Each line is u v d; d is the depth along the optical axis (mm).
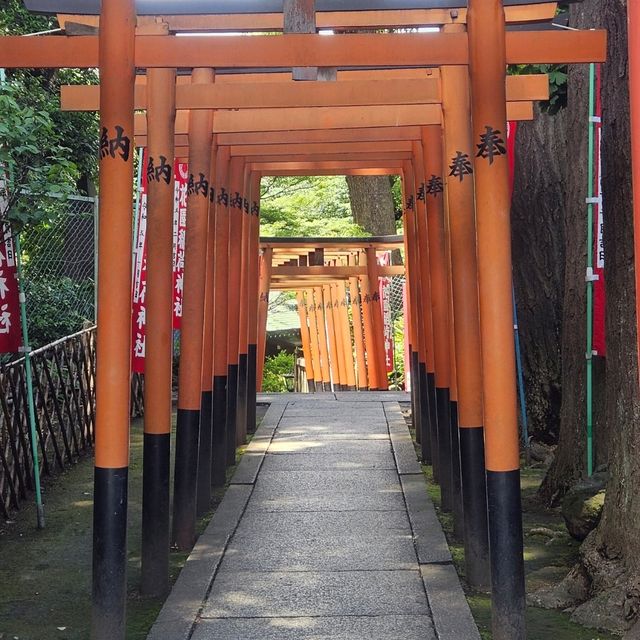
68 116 9648
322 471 7324
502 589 3854
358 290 15367
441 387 6430
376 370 14273
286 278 15781
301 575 4836
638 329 3100
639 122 2883
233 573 4879
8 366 6410
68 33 4945
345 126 5543
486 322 3871
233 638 3998
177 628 4105
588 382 5914
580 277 6363
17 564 5184
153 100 4820
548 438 8203
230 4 4715
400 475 7133
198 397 5586
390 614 4273
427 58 4094
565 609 4355
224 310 7086
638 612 4020
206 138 5602
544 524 5852
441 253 6473
